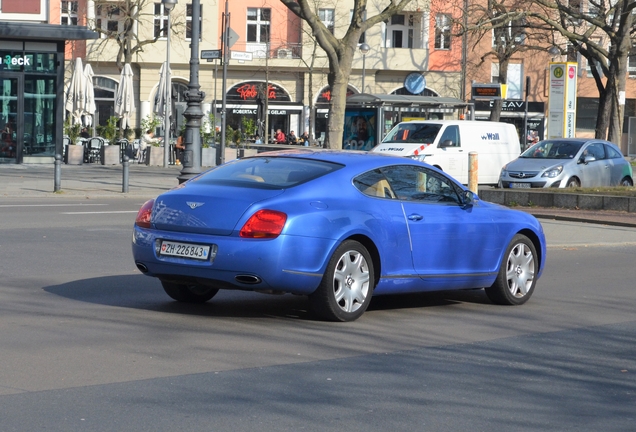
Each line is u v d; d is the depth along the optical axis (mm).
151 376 7211
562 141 29938
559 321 10430
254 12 63031
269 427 5977
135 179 32562
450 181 10961
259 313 10094
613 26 43125
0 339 8344
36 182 29656
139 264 9719
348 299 9680
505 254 11305
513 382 7465
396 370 7715
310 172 9797
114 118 45031
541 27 41156
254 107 63312
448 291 12570
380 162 10305
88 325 9102
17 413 6117
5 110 38938
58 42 39438
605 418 6512
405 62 64438
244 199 9258
